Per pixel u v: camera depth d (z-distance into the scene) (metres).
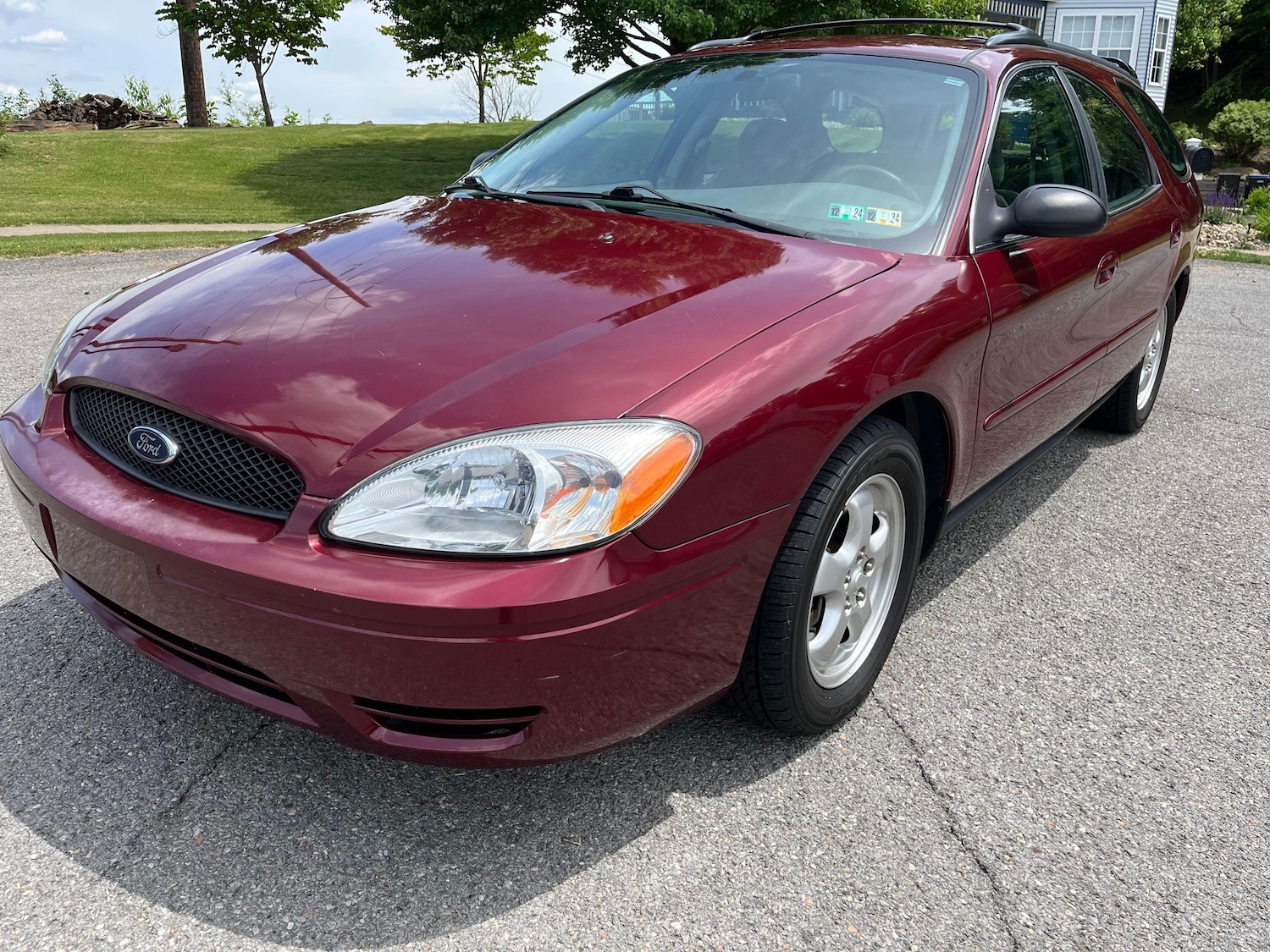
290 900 1.79
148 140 22.30
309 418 1.74
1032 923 1.82
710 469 1.76
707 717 2.38
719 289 2.10
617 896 1.83
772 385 1.87
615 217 2.58
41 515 2.06
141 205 14.56
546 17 18.20
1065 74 3.44
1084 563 3.32
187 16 31.02
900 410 2.43
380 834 1.96
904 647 2.75
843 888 1.88
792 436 1.88
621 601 1.66
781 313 2.03
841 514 2.08
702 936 1.75
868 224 2.54
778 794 2.12
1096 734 2.39
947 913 1.83
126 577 1.86
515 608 1.57
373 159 21.34
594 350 1.84
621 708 1.77
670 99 3.12
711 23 16.22
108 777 2.08
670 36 17.16
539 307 1.99
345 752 2.19
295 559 1.65
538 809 2.05
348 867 1.87
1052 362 3.00
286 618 1.65
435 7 17.98
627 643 1.70
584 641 1.64
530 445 1.66
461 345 1.87
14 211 13.09
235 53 31.98
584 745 1.78
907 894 1.87
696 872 1.90
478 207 2.75
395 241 2.45
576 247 2.32
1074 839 2.04
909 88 2.86
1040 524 3.64
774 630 2.02
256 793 2.05
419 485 1.64
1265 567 3.33
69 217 12.55
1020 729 2.40
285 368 1.86
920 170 2.65
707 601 1.82
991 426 2.68
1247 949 1.79
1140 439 4.66
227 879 1.83
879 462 2.16
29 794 2.02
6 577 2.89
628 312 1.97
